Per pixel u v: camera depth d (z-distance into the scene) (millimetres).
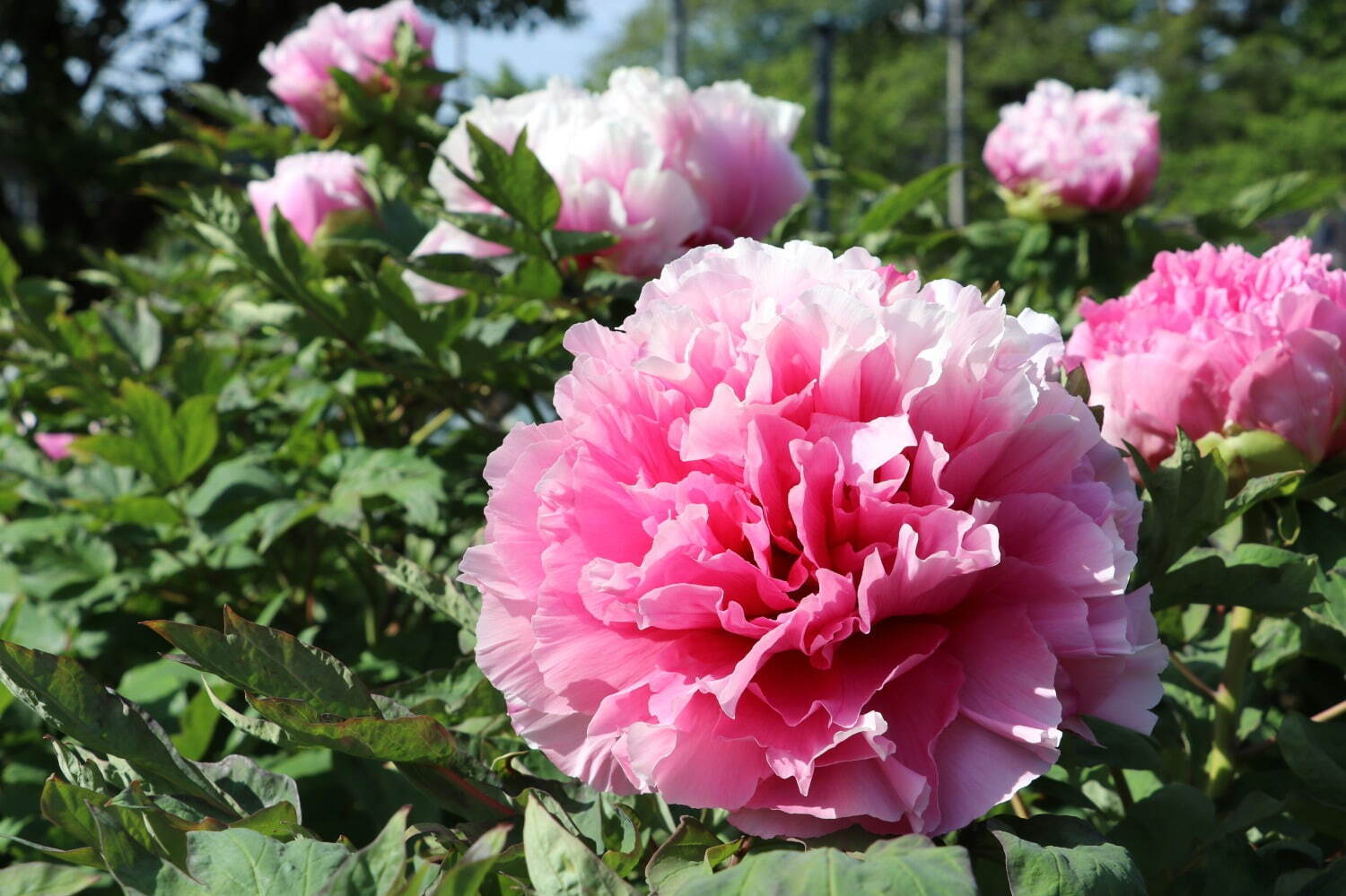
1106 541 364
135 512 770
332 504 710
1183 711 602
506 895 383
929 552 361
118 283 1169
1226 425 496
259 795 425
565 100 716
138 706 421
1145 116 992
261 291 859
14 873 408
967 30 7844
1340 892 416
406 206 766
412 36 930
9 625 704
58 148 4668
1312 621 572
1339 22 15008
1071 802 441
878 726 342
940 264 1250
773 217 726
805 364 377
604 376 383
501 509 391
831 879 321
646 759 353
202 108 1121
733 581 365
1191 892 469
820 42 5648
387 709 440
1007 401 371
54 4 5082
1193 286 541
